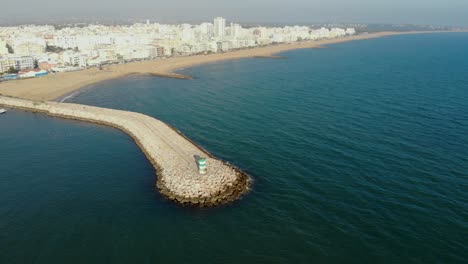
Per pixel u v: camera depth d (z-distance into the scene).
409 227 53.72
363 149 82.31
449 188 64.38
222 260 48.62
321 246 50.47
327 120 105.19
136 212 59.75
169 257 49.38
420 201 60.31
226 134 96.31
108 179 71.88
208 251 50.38
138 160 81.56
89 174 74.12
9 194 65.88
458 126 97.50
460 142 85.62
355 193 63.28
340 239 51.66
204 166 69.06
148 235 53.88
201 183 66.06
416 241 50.75
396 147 83.12
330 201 61.12
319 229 54.00
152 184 69.69
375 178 68.38
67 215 59.03
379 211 57.78
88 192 66.56
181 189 65.25
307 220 56.28
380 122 102.06
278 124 103.06
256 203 61.44
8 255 49.66
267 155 80.81
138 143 92.81
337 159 77.25
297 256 48.84
